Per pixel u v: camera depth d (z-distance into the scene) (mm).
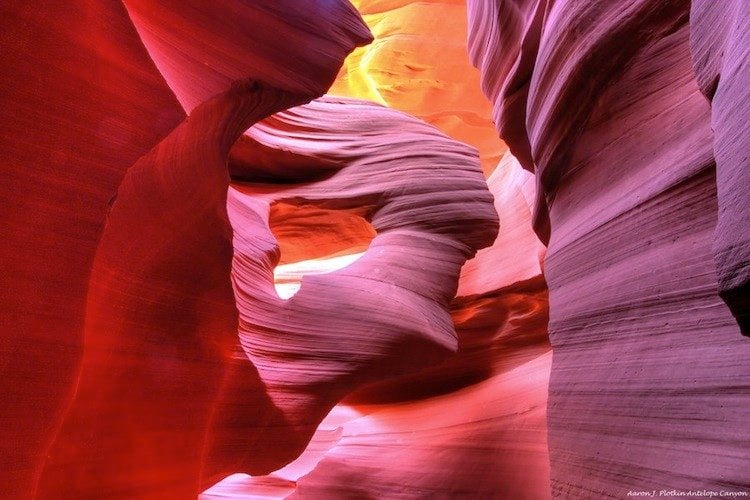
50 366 2170
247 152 7578
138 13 3387
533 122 4688
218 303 5043
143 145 2607
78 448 3482
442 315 7707
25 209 2084
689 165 2848
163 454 4324
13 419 2033
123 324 3965
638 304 3066
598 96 3791
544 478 6621
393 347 6852
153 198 3871
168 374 4434
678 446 2568
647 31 3438
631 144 3480
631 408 2945
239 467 5652
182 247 4488
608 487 3021
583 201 3943
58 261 2207
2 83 2031
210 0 3742
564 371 3760
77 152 2312
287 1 4301
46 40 2188
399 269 7668
